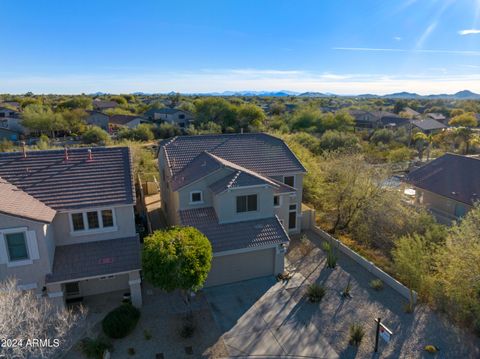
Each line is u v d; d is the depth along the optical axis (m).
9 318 14.10
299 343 17.16
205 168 25.23
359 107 159.50
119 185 21.02
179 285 17.02
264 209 24.00
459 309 18.41
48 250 17.75
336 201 30.56
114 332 16.98
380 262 25.59
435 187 33.94
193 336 17.48
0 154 21.58
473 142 65.44
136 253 19.64
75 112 95.56
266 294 21.12
